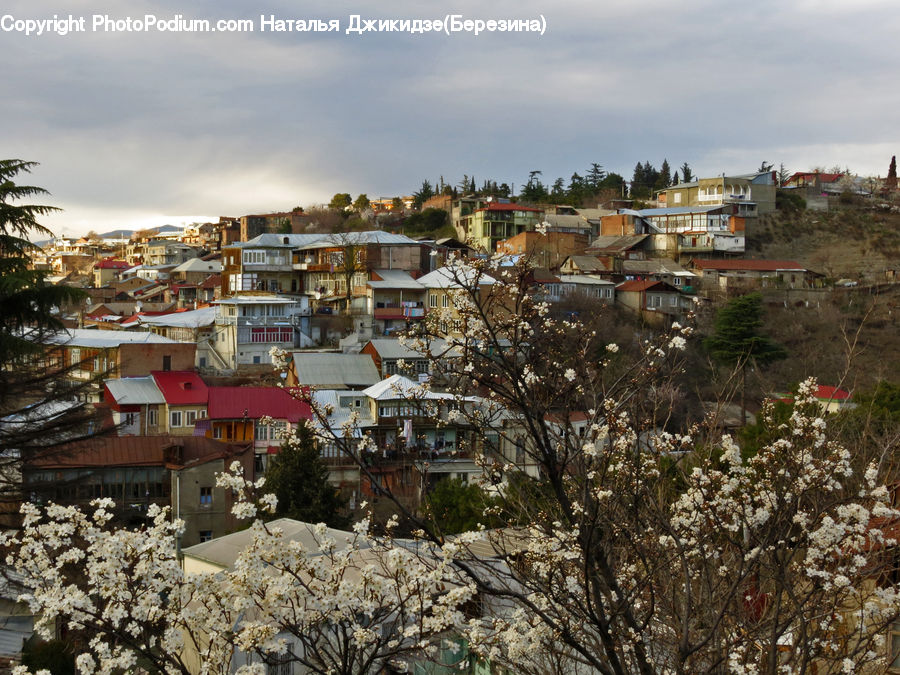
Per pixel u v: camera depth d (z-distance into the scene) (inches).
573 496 278.8
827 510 268.2
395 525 260.5
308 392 255.6
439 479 1043.3
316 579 237.9
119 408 1425.9
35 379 772.0
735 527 267.7
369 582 232.2
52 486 754.2
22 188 738.8
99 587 217.2
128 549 221.1
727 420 831.7
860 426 433.1
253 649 227.9
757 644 279.7
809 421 282.4
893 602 262.1
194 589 224.7
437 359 261.1
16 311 739.4
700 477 260.2
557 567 264.4
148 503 1157.1
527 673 271.9
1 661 658.2
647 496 282.4
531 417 243.6
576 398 269.0
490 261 278.2
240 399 1485.0
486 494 327.6
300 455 1080.2
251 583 222.5
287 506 1074.1
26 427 776.9
